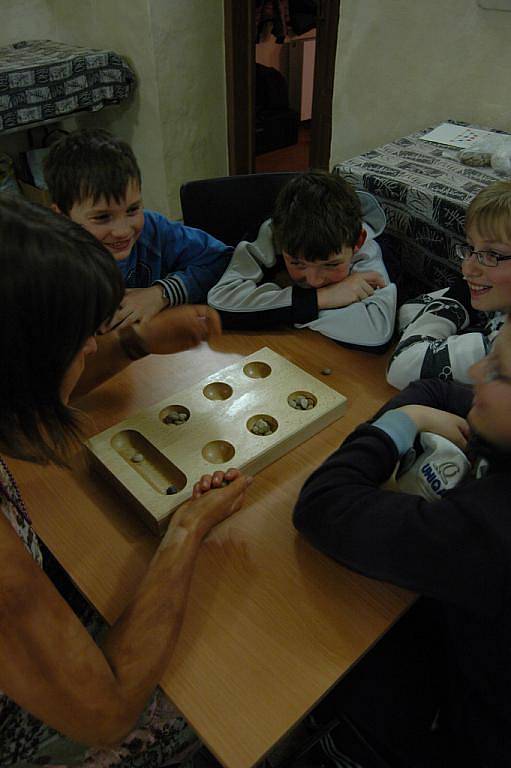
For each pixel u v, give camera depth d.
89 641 0.59
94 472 0.89
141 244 1.43
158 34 2.55
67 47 2.77
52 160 1.21
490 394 0.61
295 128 4.00
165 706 0.83
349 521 0.70
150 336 1.18
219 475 0.82
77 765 0.77
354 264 1.28
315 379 1.02
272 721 0.61
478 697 0.72
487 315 1.19
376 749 0.85
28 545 0.72
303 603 0.72
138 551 0.78
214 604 0.72
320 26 2.74
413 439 0.83
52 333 0.53
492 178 1.40
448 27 1.79
